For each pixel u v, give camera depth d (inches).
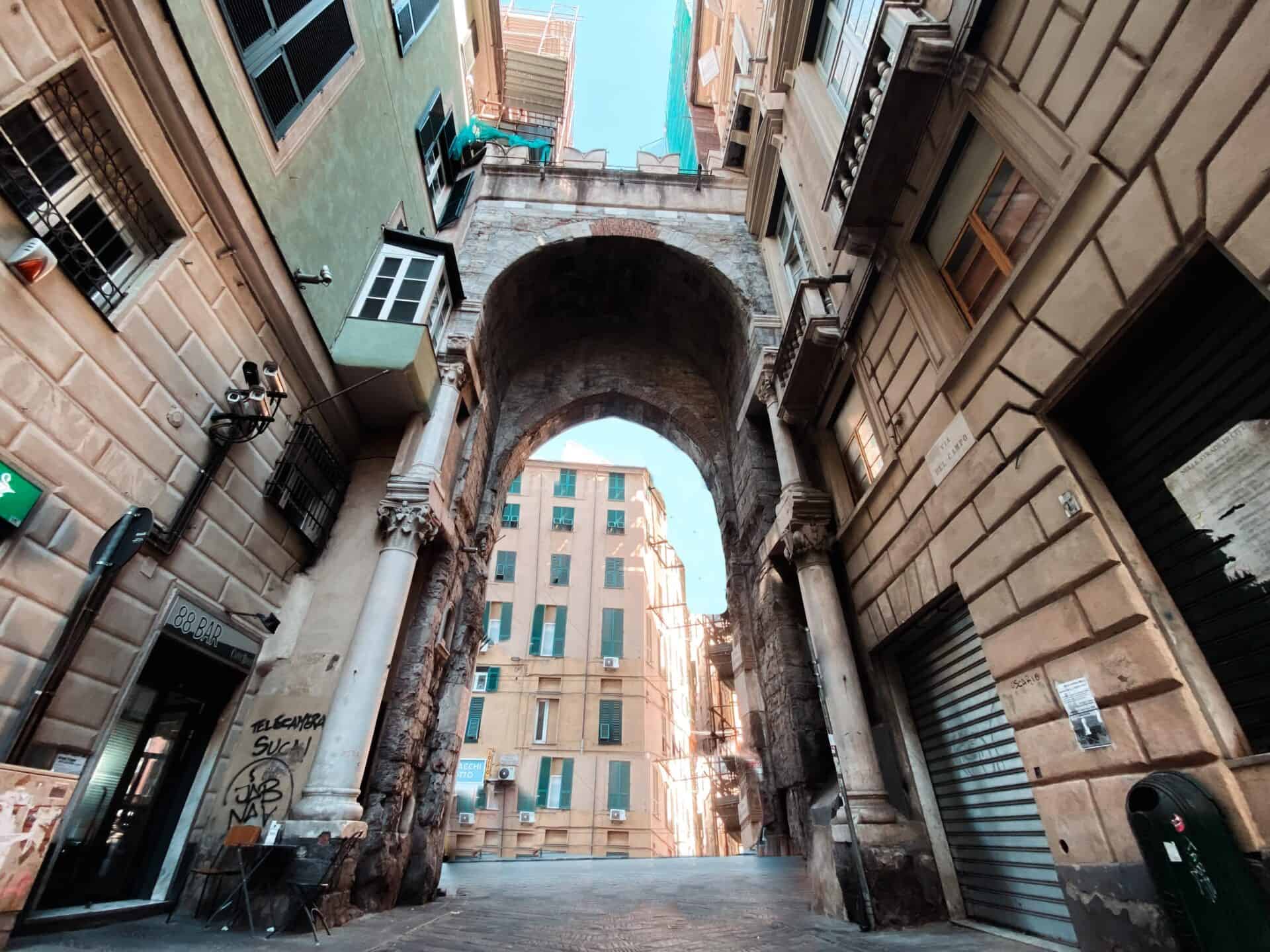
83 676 191.8
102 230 194.5
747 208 590.6
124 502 200.8
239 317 260.2
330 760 268.5
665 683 1191.6
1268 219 114.7
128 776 232.5
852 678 290.5
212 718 280.1
